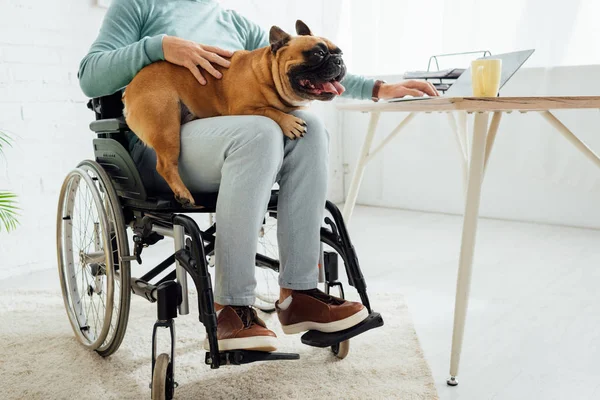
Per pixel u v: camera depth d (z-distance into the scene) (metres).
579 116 2.98
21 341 1.66
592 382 1.39
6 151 2.33
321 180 1.32
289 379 1.39
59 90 2.50
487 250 2.67
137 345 1.61
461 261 1.34
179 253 1.22
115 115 1.50
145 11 1.52
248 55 1.38
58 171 2.52
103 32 1.48
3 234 2.34
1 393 1.34
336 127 3.89
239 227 1.20
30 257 2.44
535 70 3.03
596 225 3.08
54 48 2.46
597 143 2.96
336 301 1.32
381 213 3.64
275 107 1.35
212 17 1.62
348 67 3.79
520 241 2.83
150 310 1.90
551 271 2.32
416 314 1.86
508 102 1.16
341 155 3.96
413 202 3.72
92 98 1.53
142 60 1.34
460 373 1.45
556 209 3.19
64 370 1.46
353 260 1.41
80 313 1.65
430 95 1.57
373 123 1.89
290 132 1.27
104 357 1.53
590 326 1.75
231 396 1.31
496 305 1.94
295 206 1.32
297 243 1.32
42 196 2.47
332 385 1.35
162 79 1.33
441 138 3.50
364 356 1.51
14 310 1.92
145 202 1.33
